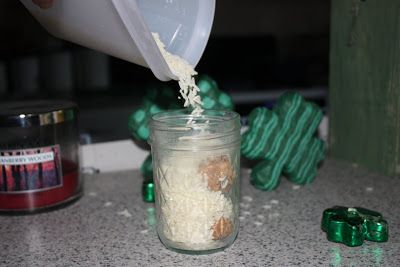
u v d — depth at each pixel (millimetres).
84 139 820
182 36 562
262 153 658
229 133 505
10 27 1396
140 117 680
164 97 688
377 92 703
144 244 530
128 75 1523
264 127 651
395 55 667
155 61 496
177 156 499
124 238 545
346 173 730
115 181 738
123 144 788
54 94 1369
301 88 1365
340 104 774
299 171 678
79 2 528
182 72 530
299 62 1496
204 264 483
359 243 502
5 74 1387
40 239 549
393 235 525
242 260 487
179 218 501
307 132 679
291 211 602
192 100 554
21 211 614
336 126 790
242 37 1476
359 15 712
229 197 514
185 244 501
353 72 739
